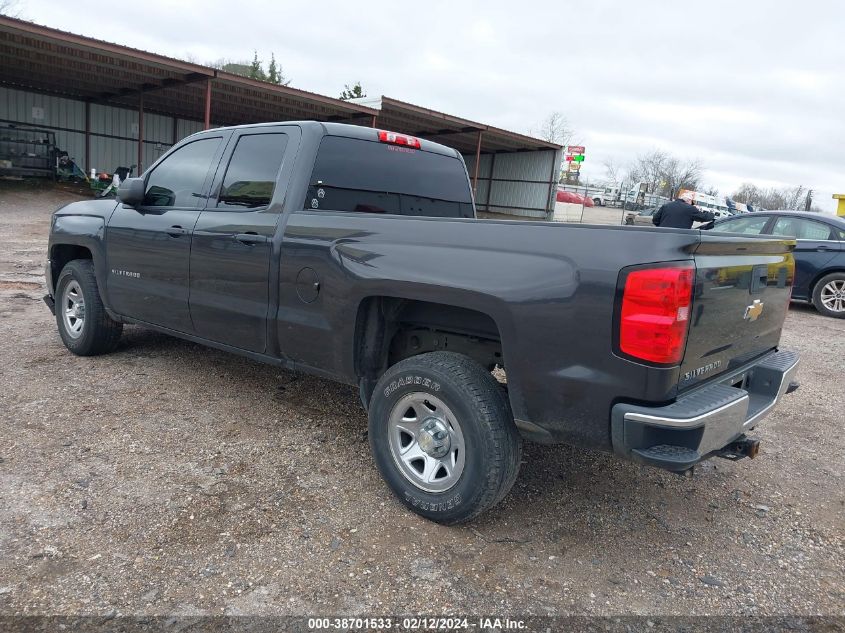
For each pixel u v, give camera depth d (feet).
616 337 7.54
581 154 100.27
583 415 7.93
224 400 13.85
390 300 10.25
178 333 13.76
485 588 8.05
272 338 11.50
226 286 12.23
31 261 32.58
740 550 9.37
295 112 89.15
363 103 77.25
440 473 9.43
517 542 9.14
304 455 11.43
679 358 7.48
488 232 8.77
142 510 9.27
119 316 15.16
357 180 12.34
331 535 8.98
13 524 8.70
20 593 7.39
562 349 7.94
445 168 14.35
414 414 9.86
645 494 10.93
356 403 14.19
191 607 7.36
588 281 7.72
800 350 22.49
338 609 7.49
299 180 11.44
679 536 9.64
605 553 9.05
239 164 12.68
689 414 7.32
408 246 9.45
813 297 30.27
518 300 8.20
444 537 9.12
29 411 12.55
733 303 8.62
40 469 10.26
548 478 11.29
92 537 8.54
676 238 7.37
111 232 14.93
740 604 8.09
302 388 14.94
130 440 11.56
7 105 81.35
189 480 10.24
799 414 15.71
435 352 9.54
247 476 10.51
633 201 164.14
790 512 10.64
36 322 19.86
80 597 7.39
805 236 30.53
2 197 63.82
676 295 7.26
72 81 77.46
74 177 81.05
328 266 10.37
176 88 76.69
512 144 100.94
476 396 8.70
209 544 8.57
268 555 8.42
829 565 9.11
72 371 15.15
